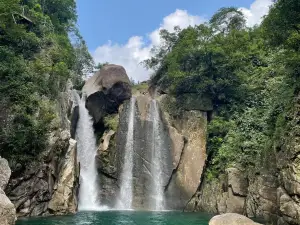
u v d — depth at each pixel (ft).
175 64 113.91
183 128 105.91
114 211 88.22
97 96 105.81
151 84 125.39
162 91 117.80
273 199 69.15
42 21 105.81
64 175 75.97
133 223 64.08
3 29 83.46
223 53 104.27
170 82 115.96
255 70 103.60
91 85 111.34
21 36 87.56
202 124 104.53
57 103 82.99
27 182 67.41
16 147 66.69
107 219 69.10
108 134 101.45
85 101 107.55
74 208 77.66
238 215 49.03
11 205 46.44
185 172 99.60
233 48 109.50
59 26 128.06
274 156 70.03
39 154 69.92
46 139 71.36
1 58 76.38
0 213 44.19
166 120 106.52
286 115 61.82
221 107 106.42
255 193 77.10
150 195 98.22
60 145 75.41
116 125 103.81
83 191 98.63
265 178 72.54
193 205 95.81
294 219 53.78
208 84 104.47
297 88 61.52
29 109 72.23
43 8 127.44
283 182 59.52
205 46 105.40
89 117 107.14
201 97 107.55
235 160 88.74
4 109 69.10
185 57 111.65
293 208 54.29
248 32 121.39
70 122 95.14
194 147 101.91
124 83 107.55
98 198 97.60
